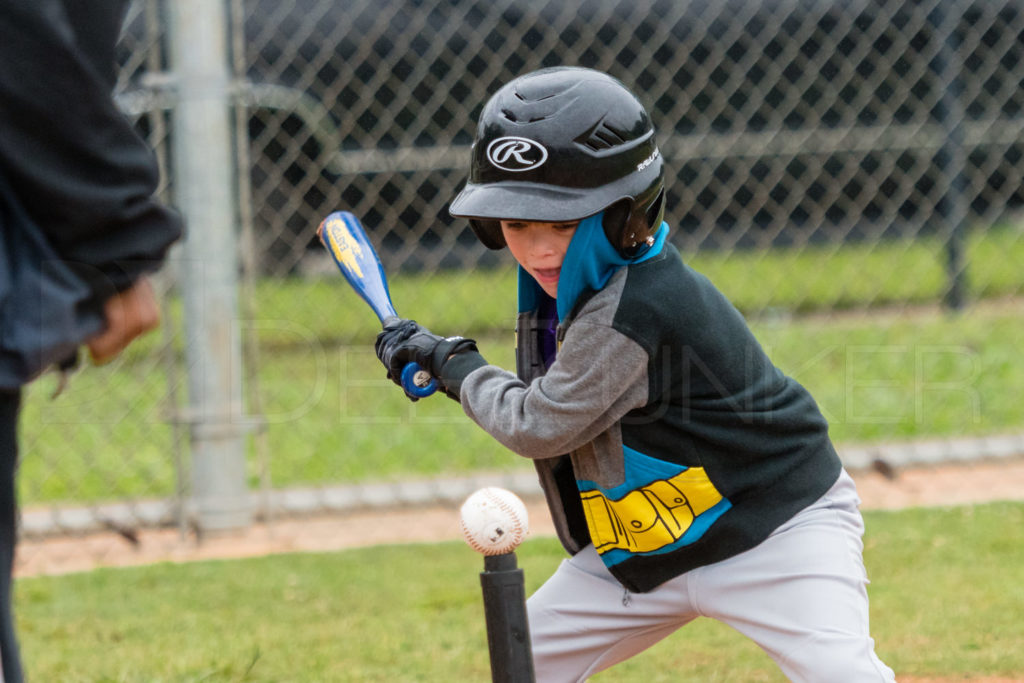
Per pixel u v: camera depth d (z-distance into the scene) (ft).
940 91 79.66
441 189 88.84
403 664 32.53
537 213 20.89
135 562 42.96
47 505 49.90
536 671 24.29
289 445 57.41
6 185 16.20
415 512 48.32
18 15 15.65
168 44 45.96
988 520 43.98
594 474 22.66
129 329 18.04
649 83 88.33
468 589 38.68
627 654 24.39
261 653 33.42
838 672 21.17
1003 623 33.78
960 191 81.97
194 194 43.47
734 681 30.94
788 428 22.66
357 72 81.51
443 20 79.66
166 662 32.65
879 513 45.21
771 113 92.53
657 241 22.58
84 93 16.08
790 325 78.95
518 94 21.59
